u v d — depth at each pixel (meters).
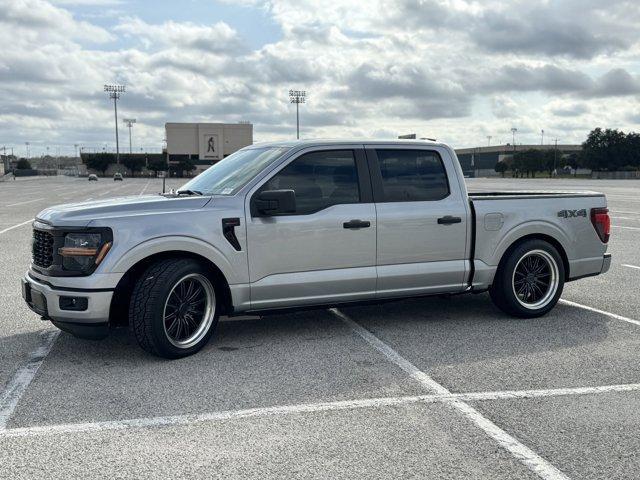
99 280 4.81
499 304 6.51
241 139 128.38
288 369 4.85
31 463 3.30
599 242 6.85
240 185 5.46
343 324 6.27
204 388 4.43
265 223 5.36
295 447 3.49
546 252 6.48
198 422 3.84
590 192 7.05
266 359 5.11
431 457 3.38
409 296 6.02
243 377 4.66
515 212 6.35
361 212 5.71
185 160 126.56
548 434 3.68
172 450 3.46
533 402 4.18
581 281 8.77
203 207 5.21
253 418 3.90
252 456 3.38
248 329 6.07
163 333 4.96
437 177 6.15
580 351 5.35
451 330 6.04
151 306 4.90
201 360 5.08
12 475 3.16
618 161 115.62
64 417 3.92
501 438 3.62
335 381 4.59
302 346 5.48
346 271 5.69
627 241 13.36
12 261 10.43
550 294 6.55
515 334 5.89
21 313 6.77
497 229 6.28
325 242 5.58
